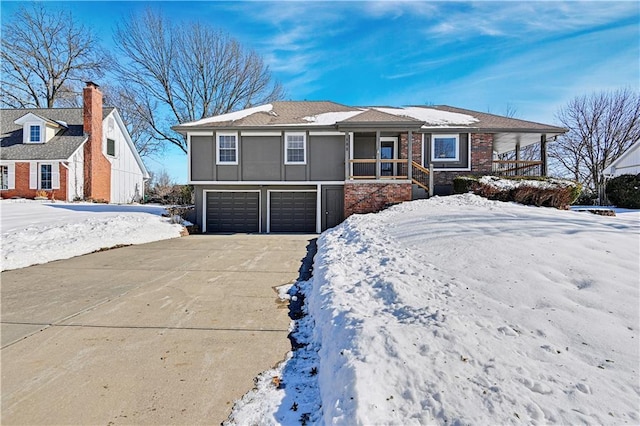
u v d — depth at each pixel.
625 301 3.11
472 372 2.16
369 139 14.45
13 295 4.63
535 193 10.25
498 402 1.90
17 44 25.86
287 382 2.57
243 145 13.53
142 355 2.98
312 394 2.41
